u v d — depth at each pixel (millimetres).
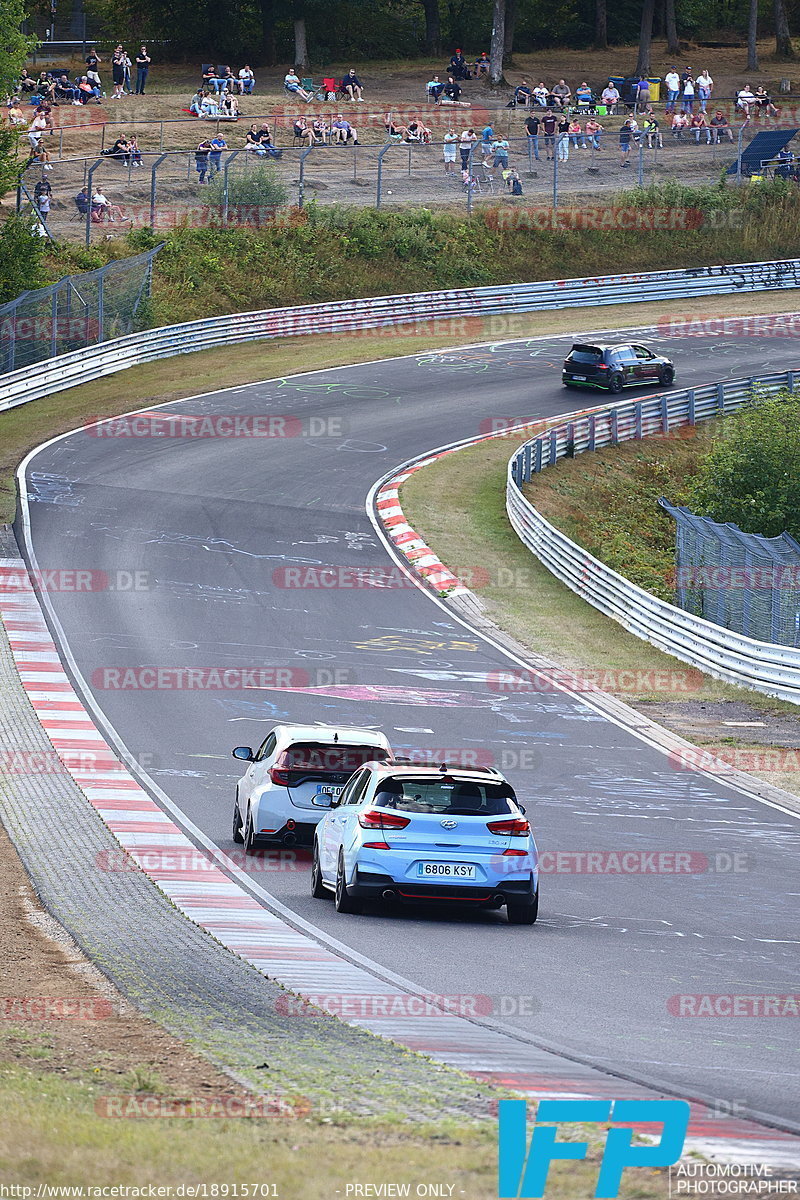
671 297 194750
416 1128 19031
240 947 33969
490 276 190625
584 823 53781
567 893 43125
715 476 120562
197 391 144750
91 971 31484
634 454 138625
